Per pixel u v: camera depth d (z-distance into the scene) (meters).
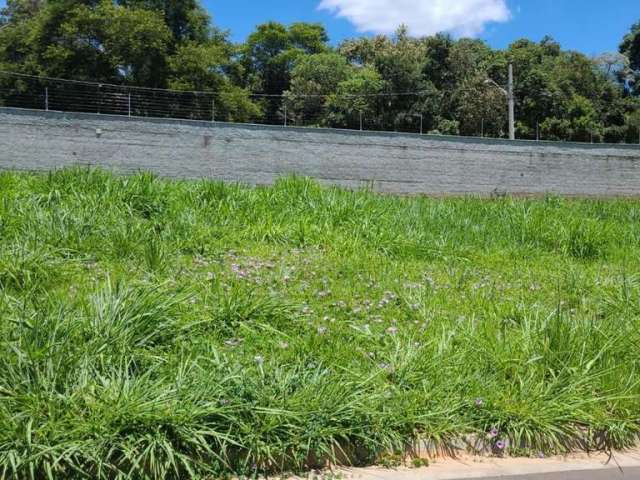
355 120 43.00
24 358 3.81
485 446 4.10
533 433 4.17
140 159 23.30
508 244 10.41
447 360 4.73
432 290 7.07
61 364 3.87
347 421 3.90
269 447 3.63
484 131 43.81
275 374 4.15
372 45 50.88
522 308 6.24
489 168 27.31
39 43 35.59
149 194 9.70
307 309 5.91
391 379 4.52
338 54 50.19
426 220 10.99
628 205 15.51
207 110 36.50
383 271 7.88
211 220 9.62
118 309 4.66
